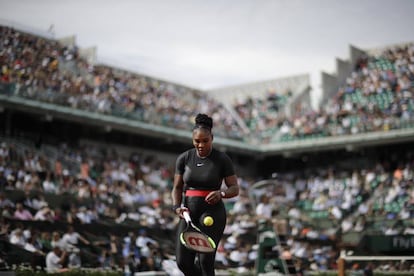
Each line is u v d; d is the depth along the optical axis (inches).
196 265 379.9
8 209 1022.4
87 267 956.6
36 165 1251.2
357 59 2028.8
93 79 1652.3
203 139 377.7
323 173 1747.0
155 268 960.3
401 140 1625.2
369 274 960.9
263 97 2033.7
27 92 1338.6
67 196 1182.9
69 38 1812.3
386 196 1569.9
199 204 375.9
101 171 1419.8
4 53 1392.7
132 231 1167.6
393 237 1407.5
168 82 1969.7
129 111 1550.2
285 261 895.1
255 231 1341.0
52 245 948.0
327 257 1299.2
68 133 1486.2
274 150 1796.3
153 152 1704.0
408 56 1921.8
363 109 1781.5
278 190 1710.1
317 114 1831.9
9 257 869.8
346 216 1560.0
